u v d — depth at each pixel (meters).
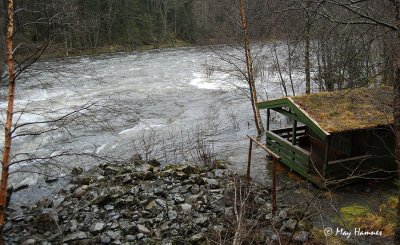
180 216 11.23
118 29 61.72
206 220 10.80
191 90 31.50
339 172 12.70
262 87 31.05
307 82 19.67
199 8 66.88
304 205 11.77
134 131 21.42
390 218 10.75
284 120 23.34
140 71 39.75
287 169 14.98
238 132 21.25
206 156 16.33
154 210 11.69
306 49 19.14
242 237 7.73
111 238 10.20
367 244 9.73
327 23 11.67
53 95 27.59
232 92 29.92
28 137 19.67
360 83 14.90
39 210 12.03
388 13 8.98
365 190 12.71
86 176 14.69
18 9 7.98
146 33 65.94
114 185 13.65
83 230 10.74
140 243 10.01
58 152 17.97
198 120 23.64
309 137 16.02
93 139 19.89
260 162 16.02
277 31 19.52
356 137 13.18
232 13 20.98
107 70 39.50
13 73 7.73
